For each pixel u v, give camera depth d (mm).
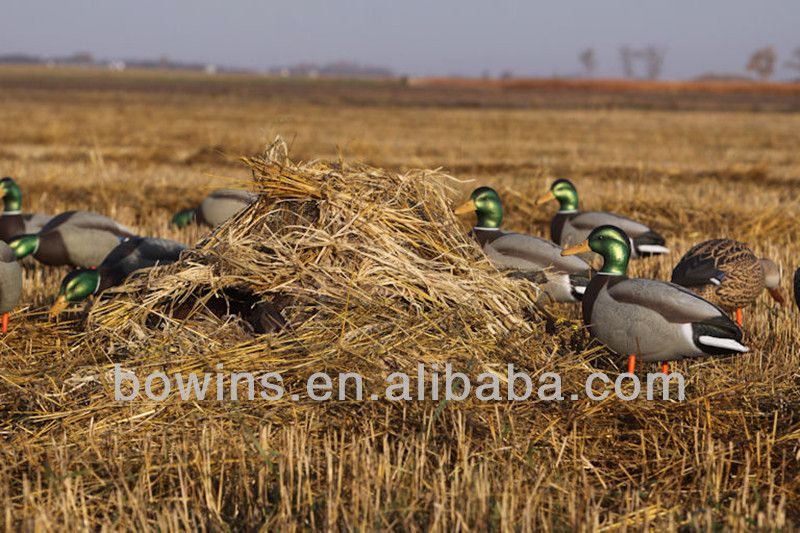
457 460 5004
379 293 6512
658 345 5793
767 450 5195
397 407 5574
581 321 7043
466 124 39969
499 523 4309
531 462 5023
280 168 7148
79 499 4648
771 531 4266
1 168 18688
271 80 130625
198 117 42062
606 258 6227
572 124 40938
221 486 4586
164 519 4332
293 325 6297
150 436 5230
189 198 15688
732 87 92438
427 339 6160
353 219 6848
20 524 4320
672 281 7707
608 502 4789
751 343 7348
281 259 6703
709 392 5992
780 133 36125
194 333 6297
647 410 5723
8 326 7227
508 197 15578
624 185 17859
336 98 67875
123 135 30578
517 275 7430
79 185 16500
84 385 5898
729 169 20906
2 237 9820
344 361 5883
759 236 12977
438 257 6949
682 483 5016
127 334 6441
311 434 5359
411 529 4195
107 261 7781
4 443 5273
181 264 6992
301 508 4520
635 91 95375
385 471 4711
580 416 5598
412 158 24109
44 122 35594
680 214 14148
